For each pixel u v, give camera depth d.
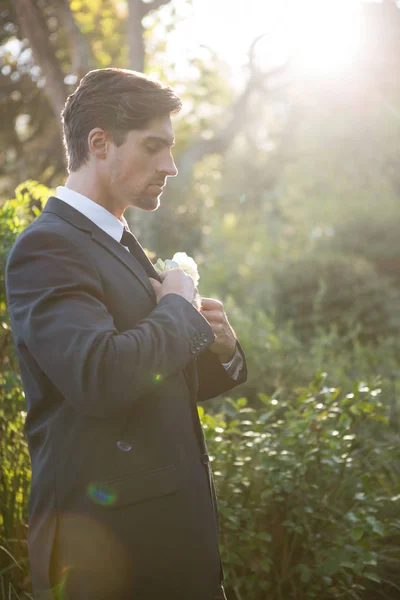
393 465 3.28
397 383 4.56
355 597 2.49
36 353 1.43
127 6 6.99
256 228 12.90
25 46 7.70
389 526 2.61
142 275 1.59
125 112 1.54
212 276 10.33
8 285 1.51
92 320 1.42
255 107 13.16
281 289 8.14
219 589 1.62
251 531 2.46
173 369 1.48
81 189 1.62
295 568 2.47
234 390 4.48
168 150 1.60
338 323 7.73
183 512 1.54
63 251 1.48
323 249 11.27
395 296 8.44
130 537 1.49
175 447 1.55
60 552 1.52
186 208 8.55
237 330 5.24
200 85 8.61
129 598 1.50
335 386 4.51
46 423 1.55
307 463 2.61
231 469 2.59
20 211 2.93
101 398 1.39
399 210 12.07
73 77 7.17
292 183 13.84
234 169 16.16
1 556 2.33
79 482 1.50
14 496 2.46
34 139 8.25
